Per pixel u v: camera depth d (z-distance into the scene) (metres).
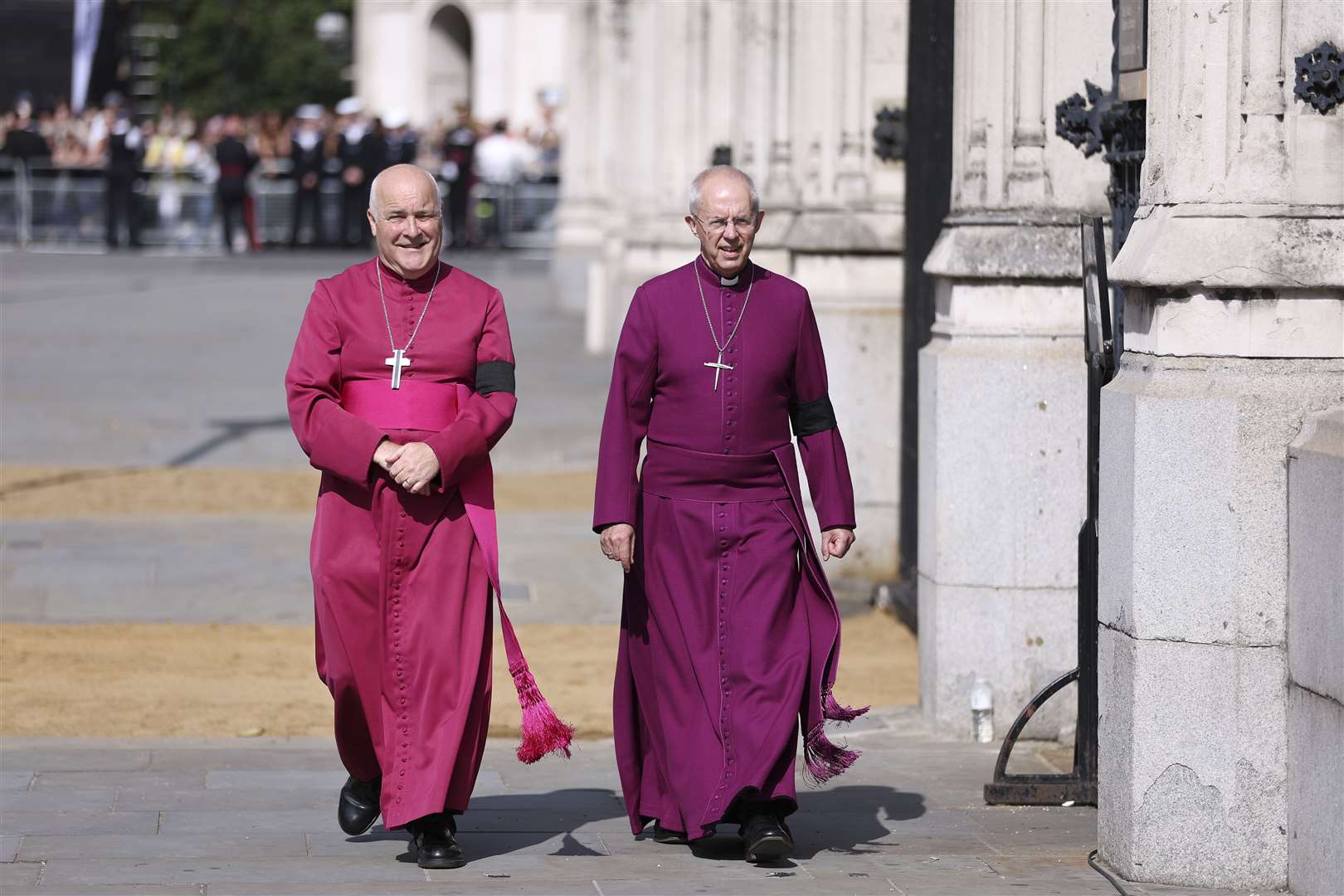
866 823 24.70
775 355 23.05
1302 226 20.77
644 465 23.42
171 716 31.61
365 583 22.16
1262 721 21.05
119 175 134.88
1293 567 20.69
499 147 142.88
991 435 29.17
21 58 170.88
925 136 39.00
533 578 42.56
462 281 22.91
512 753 29.34
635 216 73.38
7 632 37.28
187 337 85.62
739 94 46.34
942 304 30.25
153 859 22.28
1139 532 21.20
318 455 21.92
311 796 25.59
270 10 196.00
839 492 23.38
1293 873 20.91
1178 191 21.30
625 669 23.55
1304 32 20.94
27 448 57.53
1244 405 20.72
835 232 41.91
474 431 22.02
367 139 136.38
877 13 42.16
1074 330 29.19
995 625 29.50
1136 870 21.50
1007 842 23.75
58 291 106.19
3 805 24.86
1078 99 28.80
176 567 42.56
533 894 21.09
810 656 22.64
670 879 21.88
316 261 129.50
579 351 83.62
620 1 84.44
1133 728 21.42
